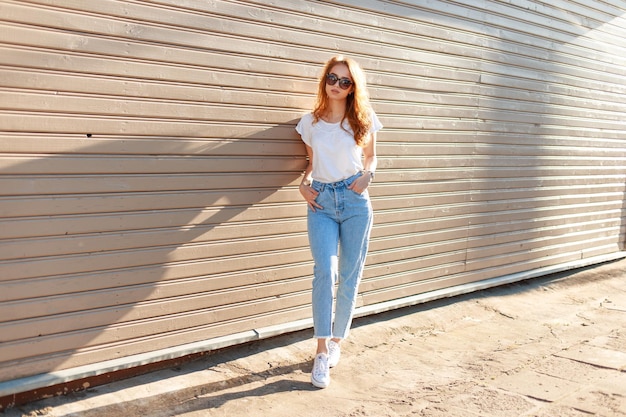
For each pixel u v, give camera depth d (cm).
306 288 398
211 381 334
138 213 315
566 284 600
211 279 349
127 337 319
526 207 566
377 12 415
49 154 283
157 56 312
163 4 311
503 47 518
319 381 337
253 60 350
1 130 269
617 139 673
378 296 445
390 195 443
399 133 442
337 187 344
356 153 348
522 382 354
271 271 377
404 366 376
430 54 456
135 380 324
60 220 290
